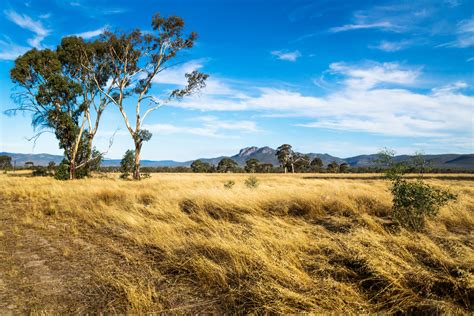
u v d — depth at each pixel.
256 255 4.14
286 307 2.97
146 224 6.76
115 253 5.07
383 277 3.43
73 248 5.37
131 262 4.62
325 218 6.80
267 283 3.41
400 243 4.37
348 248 4.27
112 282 3.78
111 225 7.08
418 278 3.36
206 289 3.64
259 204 8.07
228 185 15.80
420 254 4.08
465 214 6.16
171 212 7.75
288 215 7.18
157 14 27.22
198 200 8.84
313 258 4.16
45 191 13.90
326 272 3.77
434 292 3.19
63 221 7.71
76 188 14.48
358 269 3.79
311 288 3.34
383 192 9.07
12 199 11.91
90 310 3.12
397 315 2.90
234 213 7.56
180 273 4.12
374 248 4.13
